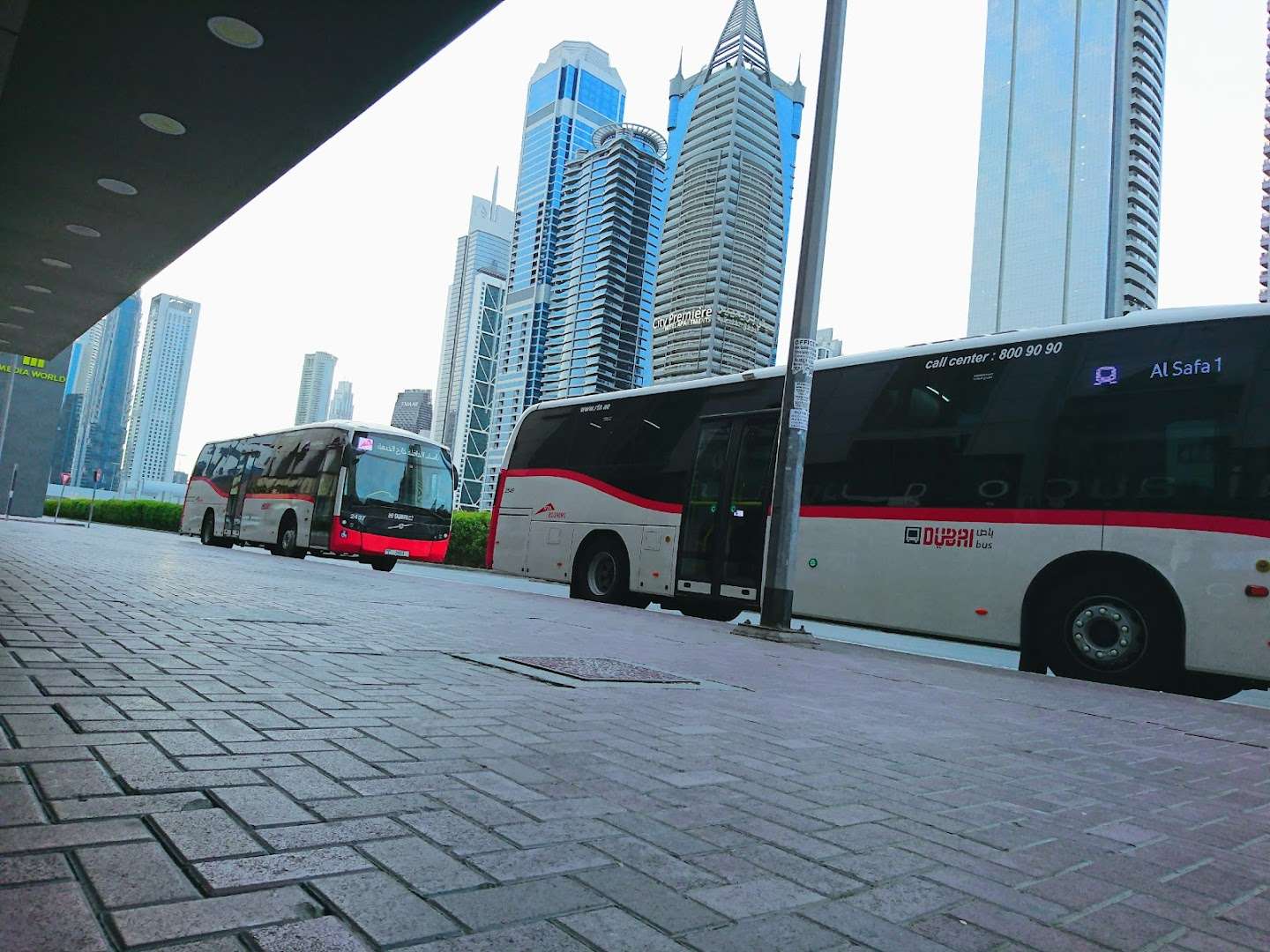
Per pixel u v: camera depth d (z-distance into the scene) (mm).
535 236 184375
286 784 2604
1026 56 155625
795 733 4246
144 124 8172
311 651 5297
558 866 2176
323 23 6348
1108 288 140750
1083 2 149250
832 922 1988
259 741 3059
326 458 22578
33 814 2162
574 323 159125
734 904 2043
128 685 3768
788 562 10195
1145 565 8523
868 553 10844
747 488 12906
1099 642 8789
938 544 10180
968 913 2123
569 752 3387
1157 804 3486
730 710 4754
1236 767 4469
